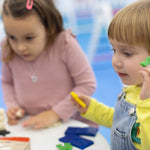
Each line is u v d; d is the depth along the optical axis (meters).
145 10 0.57
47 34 0.98
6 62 1.07
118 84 2.47
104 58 3.24
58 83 1.01
